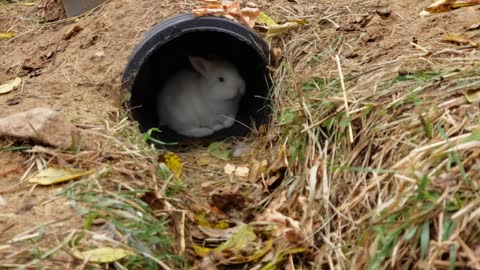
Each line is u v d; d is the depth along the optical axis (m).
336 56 2.50
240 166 2.63
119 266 1.95
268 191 2.43
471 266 1.78
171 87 2.94
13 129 2.27
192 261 2.14
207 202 2.41
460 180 1.94
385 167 2.11
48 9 3.51
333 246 2.09
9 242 1.97
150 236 2.04
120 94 2.67
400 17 2.71
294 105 2.51
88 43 2.96
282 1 3.00
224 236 2.26
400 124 2.15
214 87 2.90
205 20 2.64
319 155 2.31
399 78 2.32
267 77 2.71
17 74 2.94
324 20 2.83
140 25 2.96
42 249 1.96
